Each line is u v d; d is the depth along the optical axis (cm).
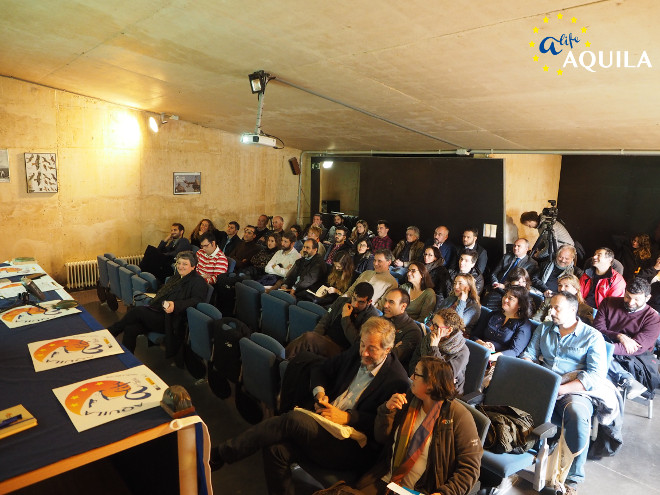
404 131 605
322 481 253
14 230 693
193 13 349
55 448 193
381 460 254
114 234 787
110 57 503
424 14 282
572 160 825
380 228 726
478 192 653
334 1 288
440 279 557
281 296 477
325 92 493
